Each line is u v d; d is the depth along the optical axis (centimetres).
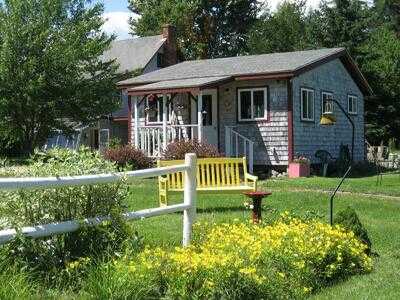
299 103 2414
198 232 803
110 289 562
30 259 614
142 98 2555
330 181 1977
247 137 2427
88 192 692
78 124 3497
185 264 593
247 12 5922
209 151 2178
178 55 5328
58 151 759
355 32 4144
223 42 5997
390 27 5291
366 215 1292
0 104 3133
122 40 4647
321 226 802
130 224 774
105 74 3450
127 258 621
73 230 648
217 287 589
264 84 2392
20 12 3200
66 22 3334
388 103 4000
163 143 2403
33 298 540
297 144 2388
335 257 761
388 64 3947
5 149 3584
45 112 3253
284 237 751
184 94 2575
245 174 1432
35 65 3173
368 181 2030
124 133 4009
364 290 694
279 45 5531
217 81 2341
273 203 1433
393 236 1041
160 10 5762
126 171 726
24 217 663
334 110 2723
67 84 3256
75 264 609
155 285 575
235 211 1298
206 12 5822
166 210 778
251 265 652
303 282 697
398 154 3528
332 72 2717
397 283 726
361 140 3011
